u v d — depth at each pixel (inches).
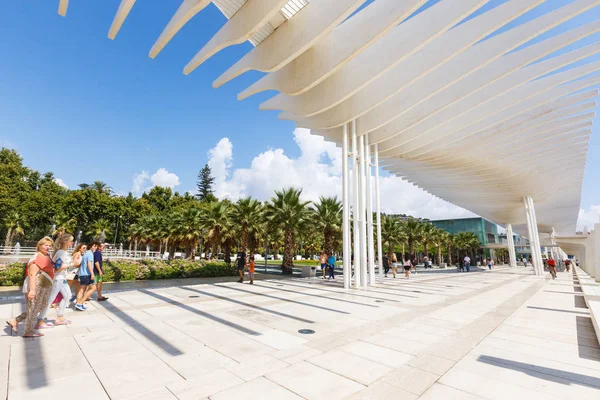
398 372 134.7
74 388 115.4
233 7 313.4
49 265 190.9
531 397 113.5
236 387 117.6
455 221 2341.3
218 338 182.5
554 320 247.1
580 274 1050.1
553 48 334.0
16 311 247.8
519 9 275.4
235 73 388.8
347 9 253.1
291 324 219.9
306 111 444.8
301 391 114.9
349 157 522.3
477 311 283.3
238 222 971.9
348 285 455.2
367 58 360.8
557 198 1200.8
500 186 908.0
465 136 546.0
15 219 1612.9
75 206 1825.8
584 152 679.1
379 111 483.8
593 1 275.1
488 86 435.2
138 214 2054.6
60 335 185.8
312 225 943.0
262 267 1327.5
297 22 309.4
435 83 397.7
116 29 263.3
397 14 265.0
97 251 308.0
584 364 147.7
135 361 144.0
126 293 360.8
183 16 258.8
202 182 3073.3
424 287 500.4
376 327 215.5
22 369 133.0
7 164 1691.7
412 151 658.2
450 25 280.5
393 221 1338.6
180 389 115.6
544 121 516.7
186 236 1298.0
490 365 144.9
